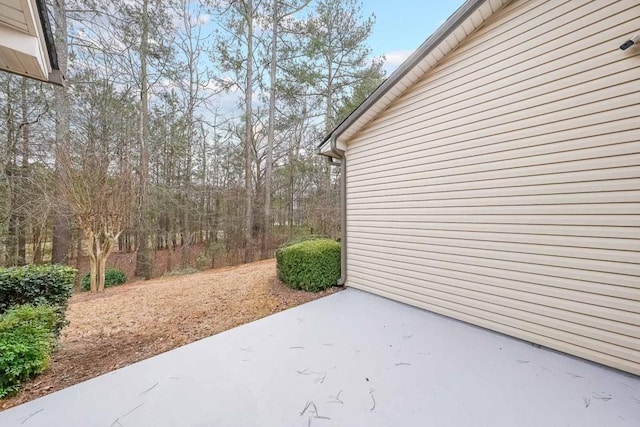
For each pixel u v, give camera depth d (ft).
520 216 10.58
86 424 6.79
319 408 7.27
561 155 9.59
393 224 15.39
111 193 23.63
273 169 47.50
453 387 8.05
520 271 10.61
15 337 8.07
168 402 7.54
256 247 39.60
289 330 11.94
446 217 12.92
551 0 9.78
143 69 34.37
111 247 23.29
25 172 27.73
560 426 6.61
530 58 10.27
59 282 11.44
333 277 18.21
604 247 8.80
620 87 8.49
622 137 8.46
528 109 10.33
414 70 13.26
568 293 9.51
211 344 10.81
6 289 10.35
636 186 8.26
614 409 7.12
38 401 7.60
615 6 8.55
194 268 34.17
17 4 6.46
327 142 18.06
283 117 43.04
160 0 34.55
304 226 45.06
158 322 13.35
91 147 26.00
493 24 11.23
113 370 9.14
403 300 14.96
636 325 8.28
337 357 9.72
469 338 10.99
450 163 12.73
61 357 10.02
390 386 8.12
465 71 12.13
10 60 8.30
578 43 9.23
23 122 27.53
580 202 9.23
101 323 13.41
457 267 12.57
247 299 16.40
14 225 27.09
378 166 16.19
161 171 40.37
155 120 39.19
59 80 9.96
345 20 37.14
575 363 9.12
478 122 11.73
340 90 40.91
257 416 7.00
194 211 41.88
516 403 7.37
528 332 10.44
